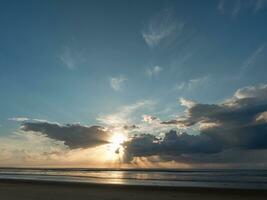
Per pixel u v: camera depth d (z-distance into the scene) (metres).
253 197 29.02
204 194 31.58
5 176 82.81
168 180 61.91
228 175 91.12
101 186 40.41
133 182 53.62
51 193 32.12
